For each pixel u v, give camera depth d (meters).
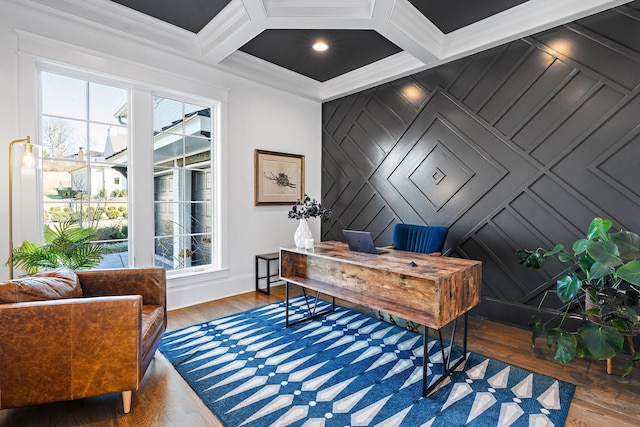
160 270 2.32
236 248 3.90
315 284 2.79
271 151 4.20
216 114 3.74
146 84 3.13
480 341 2.66
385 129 4.03
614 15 2.46
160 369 2.18
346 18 2.63
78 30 2.73
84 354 1.62
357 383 2.02
